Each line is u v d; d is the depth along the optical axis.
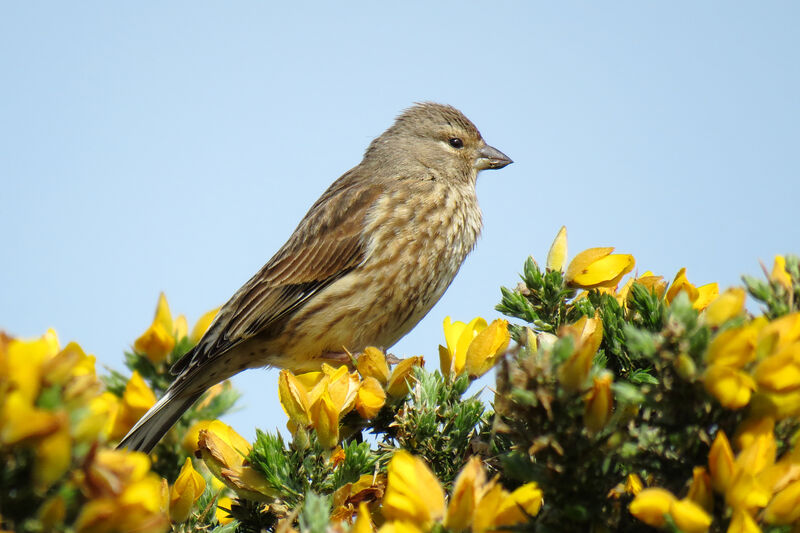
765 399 4.34
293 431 6.10
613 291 7.44
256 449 6.05
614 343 6.28
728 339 4.20
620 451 4.49
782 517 4.10
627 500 4.63
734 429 4.36
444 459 6.43
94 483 3.33
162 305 8.26
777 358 4.28
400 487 4.36
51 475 3.26
